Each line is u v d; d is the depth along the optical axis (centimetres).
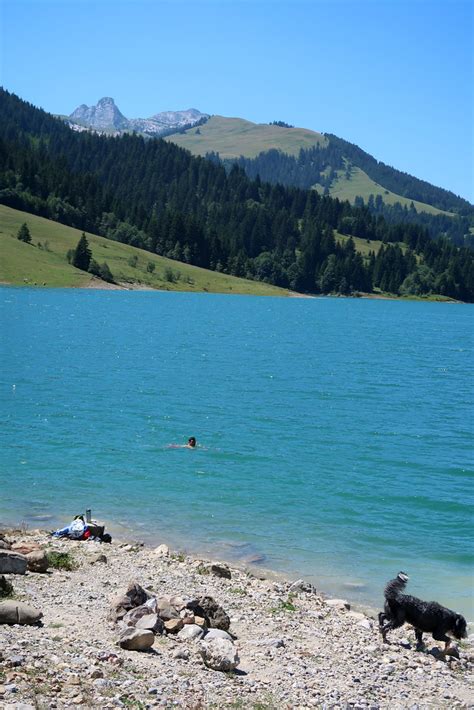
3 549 1794
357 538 2477
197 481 3123
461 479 3322
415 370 7712
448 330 14962
